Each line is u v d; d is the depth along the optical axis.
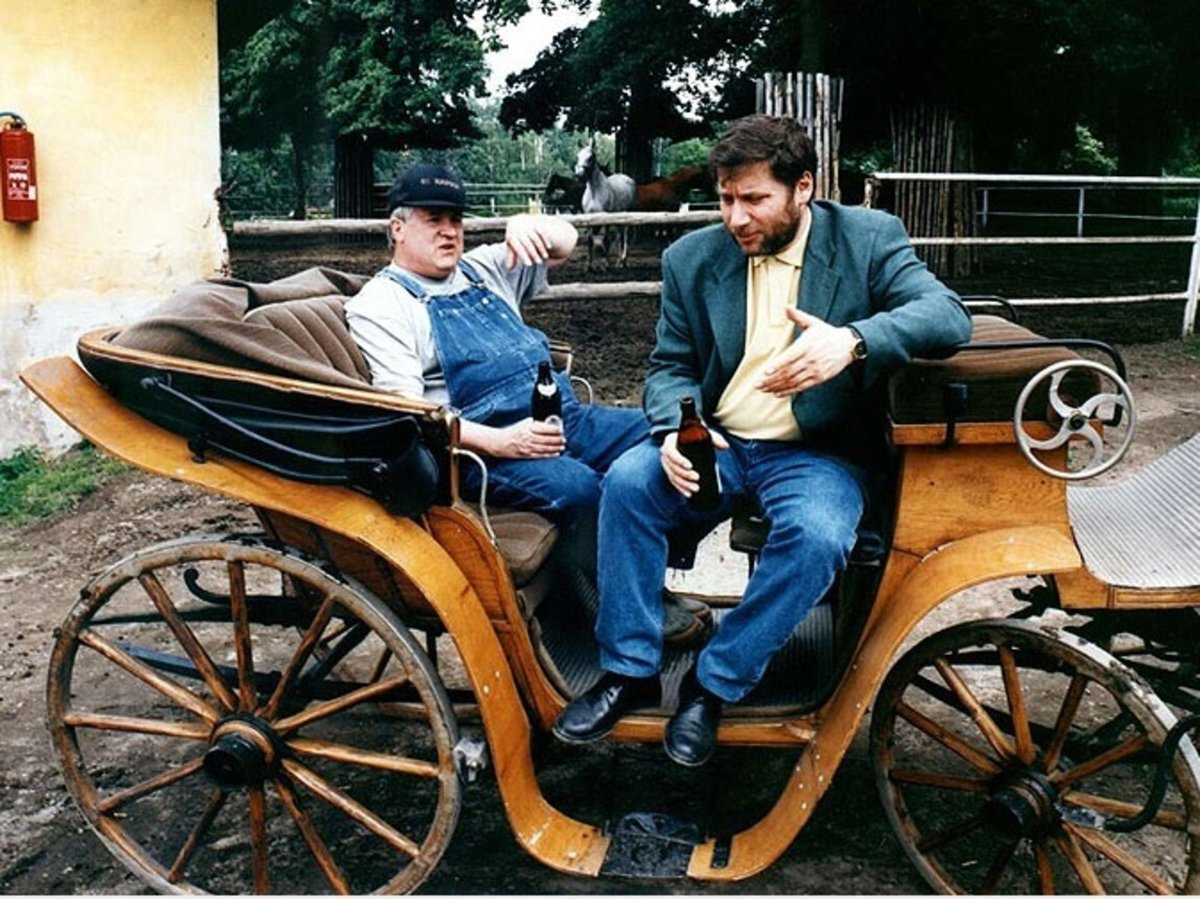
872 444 3.08
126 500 6.09
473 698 3.44
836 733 2.76
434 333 3.22
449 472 2.79
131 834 3.31
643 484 2.91
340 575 2.78
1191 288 10.27
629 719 2.94
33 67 6.30
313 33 21.89
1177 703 3.22
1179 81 17.58
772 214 2.89
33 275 6.43
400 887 2.84
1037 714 3.88
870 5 16.22
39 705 4.05
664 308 3.22
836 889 3.03
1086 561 2.71
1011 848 2.82
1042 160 24.55
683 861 2.89
